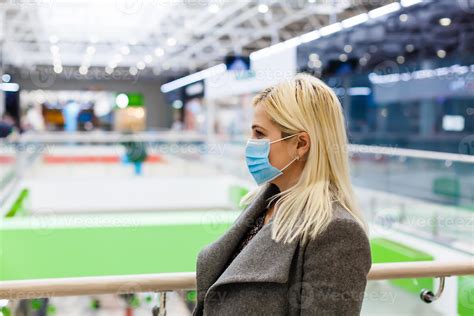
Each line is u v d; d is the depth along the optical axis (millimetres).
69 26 10141
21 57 12727
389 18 8906
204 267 1142
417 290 1679
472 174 5238
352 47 10617
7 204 6441
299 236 984
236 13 9617
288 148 1072
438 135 11586
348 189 1046
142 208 8539
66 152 9508
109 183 8398
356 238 950
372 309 2002
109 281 1127
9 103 12977
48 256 3557
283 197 1079
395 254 3424
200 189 8703
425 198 5684
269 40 11516
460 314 1938
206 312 1058
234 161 8805
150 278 1152
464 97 11125
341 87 11227
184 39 11883
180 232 4059
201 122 13922
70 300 2236
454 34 9320
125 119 14219
